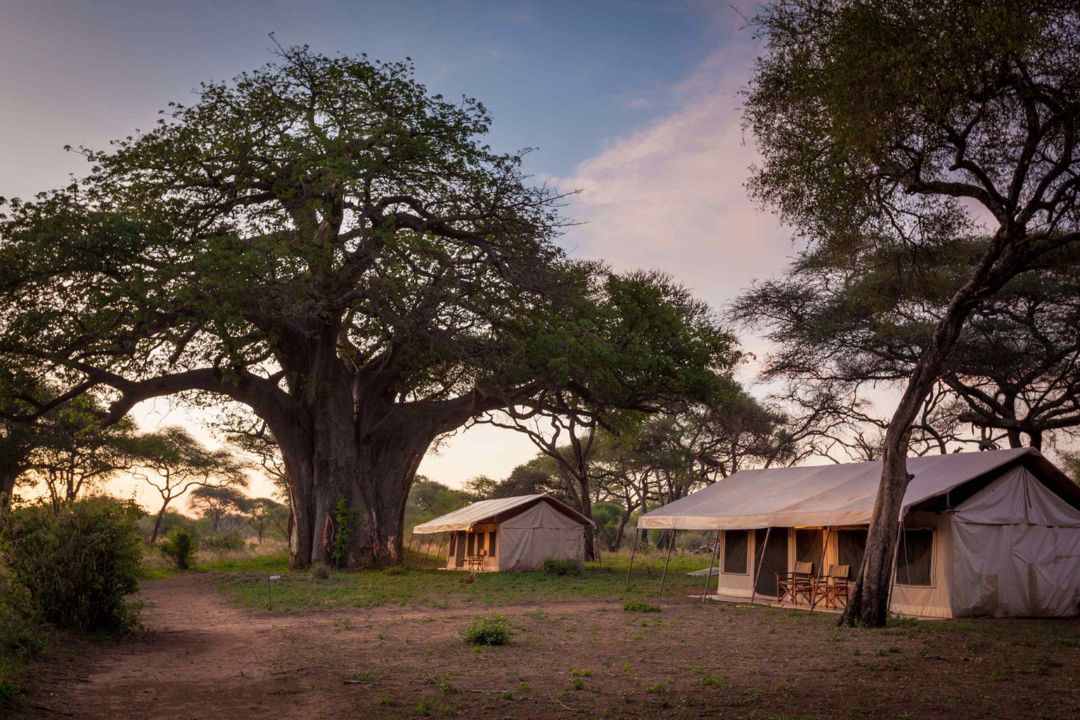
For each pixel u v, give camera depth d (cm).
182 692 855
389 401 3328
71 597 1219
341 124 2819
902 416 1515
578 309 2997
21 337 2352
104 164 2581
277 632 1371
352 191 2761
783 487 2091
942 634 1386
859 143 1299
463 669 1008
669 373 3073
